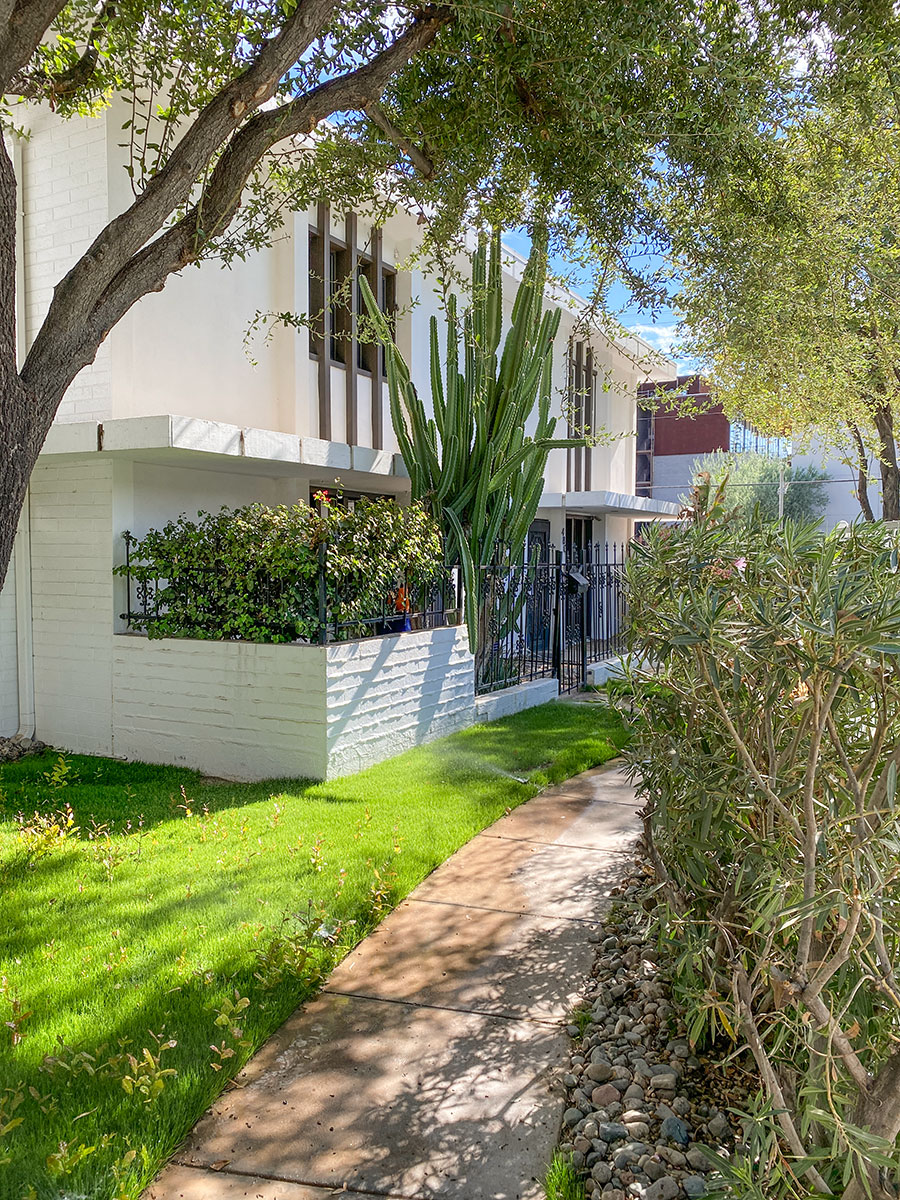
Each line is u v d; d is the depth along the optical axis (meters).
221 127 3.68
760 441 25.77
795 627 2.17
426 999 3.68
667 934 3.07
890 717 2.33
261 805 6.23
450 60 4.80
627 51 4.06
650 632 3.12
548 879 5.00
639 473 26.38
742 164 4.71
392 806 6.24
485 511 9.61
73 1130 2.71
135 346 8.59
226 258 5.60
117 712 7.97
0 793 6.29
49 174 8.35
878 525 2.60
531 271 6.33
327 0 3.65
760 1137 2.26
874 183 5.41
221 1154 2.72
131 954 3.89
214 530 7.54
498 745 8.36
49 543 8.38
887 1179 2.19
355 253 11.09
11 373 3.41
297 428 10.27
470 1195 2.55
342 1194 2.55
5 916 4.31
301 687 6.98
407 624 8.34
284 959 3.72
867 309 5.61
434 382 9.34
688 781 2.99
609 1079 3.10
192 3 4.31
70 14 5.26
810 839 2.20
